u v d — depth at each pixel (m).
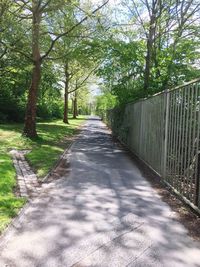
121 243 4.43
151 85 17.06
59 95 34.16
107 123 35.47
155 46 18.48
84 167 10.26
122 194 7.05
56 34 16.36
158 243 4.46
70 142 17.53
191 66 17.97
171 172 7.40
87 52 19.52
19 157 11.47
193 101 6.17
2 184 7.21
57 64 28.94
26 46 16.66
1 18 13.27
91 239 4.54
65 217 5.44
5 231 4.73
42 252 4.11
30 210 5.78
